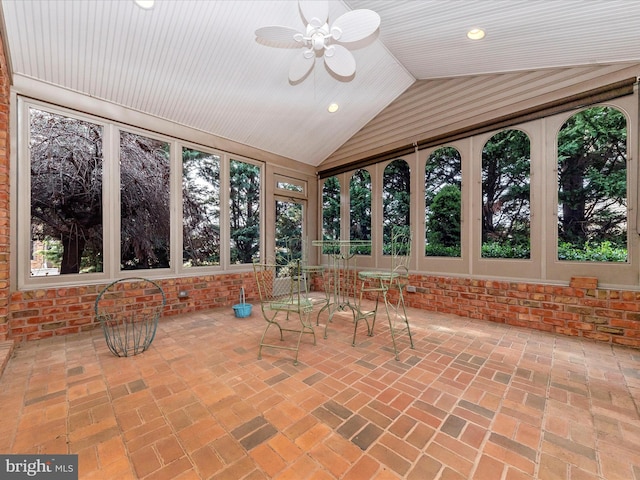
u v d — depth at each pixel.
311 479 1.17
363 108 4.35
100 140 3.16
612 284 2.74
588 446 1.35
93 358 2.32
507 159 3.39
